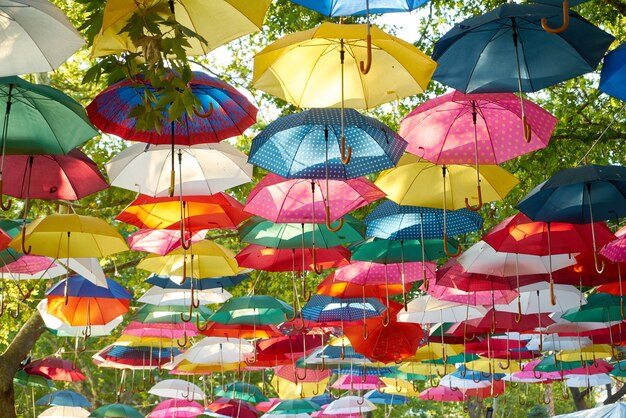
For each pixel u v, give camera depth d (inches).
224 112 267.6
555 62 233.5
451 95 283.6
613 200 288.0
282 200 333.1
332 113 267.3
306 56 241.4
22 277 439.8
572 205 290.7
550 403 1261.1
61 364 587.5
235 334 502.0
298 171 294.5
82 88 599.8
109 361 598.5
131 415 609.6
